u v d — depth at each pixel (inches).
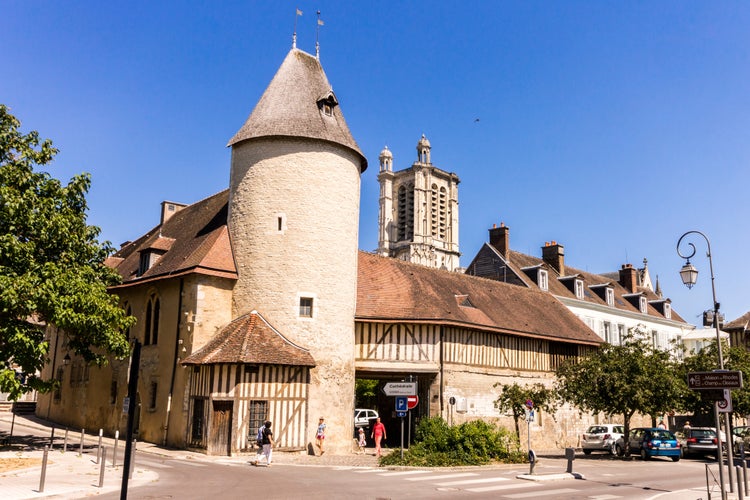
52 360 1122.7
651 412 888.3
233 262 812.0
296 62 877.8
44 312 608.7
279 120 826.8
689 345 1753.2
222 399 703.1
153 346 848.9
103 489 415.8
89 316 629.6
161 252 929.5
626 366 880.9
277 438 720.3
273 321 775.7
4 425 968.3
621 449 905.5
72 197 692.1
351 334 834.2
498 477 550.3
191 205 1074.7
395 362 868.0
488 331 967.0
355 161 879.1
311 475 535.8
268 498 393.7
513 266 1366.9
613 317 1485.0
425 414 893.2
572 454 583.5
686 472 664.4
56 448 675.4
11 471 479.2
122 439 837.2
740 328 1702.8
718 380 438.9
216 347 736.3
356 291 885.2
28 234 630.5
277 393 729.0
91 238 703.1
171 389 786.2
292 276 787.4
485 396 948.0
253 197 816.3
